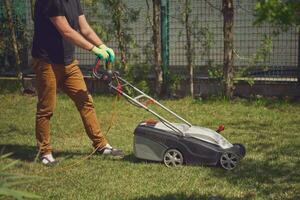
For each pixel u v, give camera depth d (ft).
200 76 32.71
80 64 35.78
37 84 21.98
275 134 25.04
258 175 20.27
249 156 22.13
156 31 32.22
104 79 21.35
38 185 19.77
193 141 21.04
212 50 32.81
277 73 32.01
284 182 19.71
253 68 32.22
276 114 28.35
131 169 21.11
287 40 32.19
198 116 28.32
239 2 33.19
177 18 32.55
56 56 21.67
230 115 28.43
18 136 25.66
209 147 20.89
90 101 22.57
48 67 21.70
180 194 18.86
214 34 32.42
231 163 20.84
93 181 20.15
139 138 21.58
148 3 32.63
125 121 27.76
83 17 22.31
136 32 33.68
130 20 32.60
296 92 31.63
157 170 20.93
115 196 18.90
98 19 32.60
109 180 20.18
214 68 31.60
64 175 20.75
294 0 12.87
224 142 21.30
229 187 19.35
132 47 32.71
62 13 21.11
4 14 35.19
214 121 27.37
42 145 21.97
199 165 21.11
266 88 31.94
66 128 26.68
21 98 33.27
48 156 22.02
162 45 32.86
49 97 21.86
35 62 21.86
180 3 32.50
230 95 31.27
